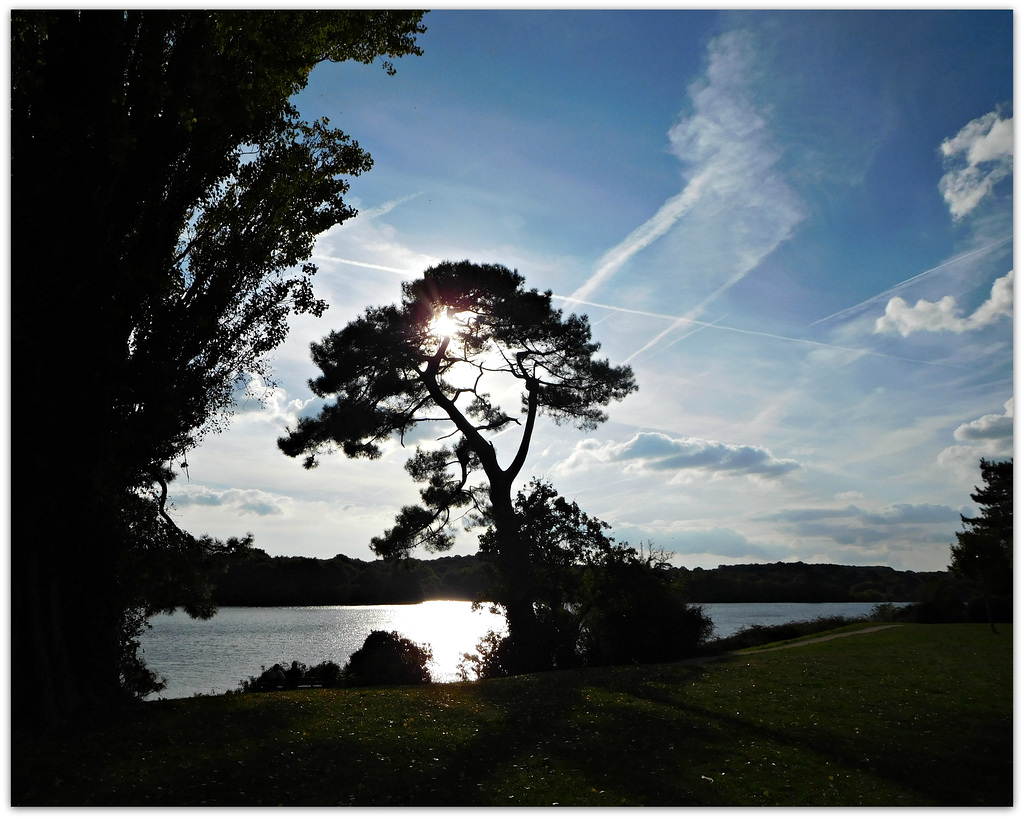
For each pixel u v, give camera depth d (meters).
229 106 15.78
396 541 30.91
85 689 14.02
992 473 59.22
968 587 42.22
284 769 10.16
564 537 29.69
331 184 18.67
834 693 16.62
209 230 17.70
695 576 35.75
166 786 9.35
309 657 42.16
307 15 15.77
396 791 9.47
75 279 13.58
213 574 21.98
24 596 13.40
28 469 13.16
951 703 15.28
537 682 19.34
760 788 9.72
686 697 16.31
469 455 33.09
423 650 27.66
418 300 29.69
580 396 32.44
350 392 30.17
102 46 14.62
